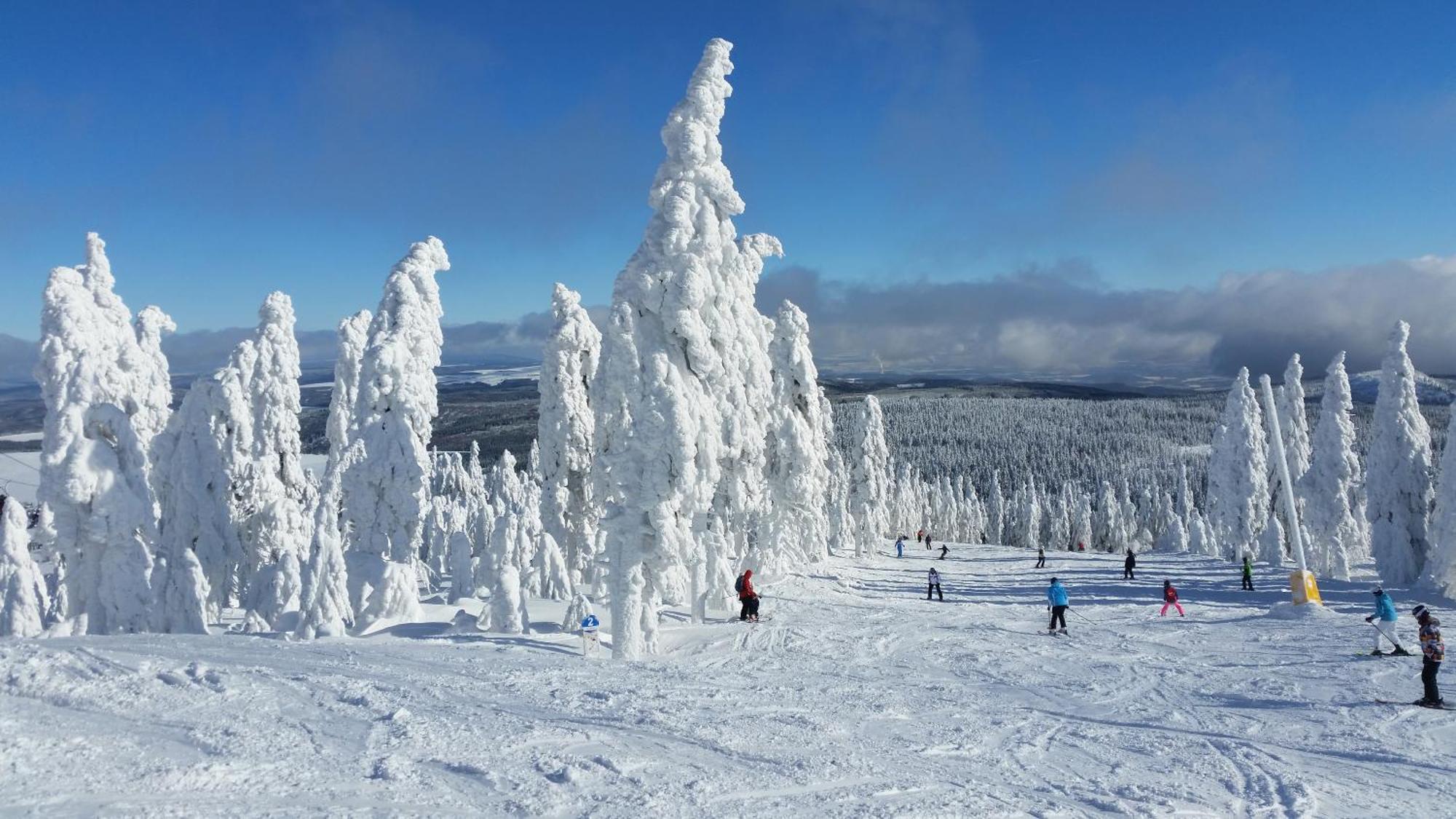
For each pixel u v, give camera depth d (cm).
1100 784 978
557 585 3078
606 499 2325
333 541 2130
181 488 2800
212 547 2820
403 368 2644
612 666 1697
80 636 1942
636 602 1961
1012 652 2031
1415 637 2058
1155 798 923
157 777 741
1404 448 3784
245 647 1661
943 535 11881
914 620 2578
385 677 1337
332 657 1552
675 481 1973
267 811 688
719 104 2336
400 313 2678
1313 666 1741
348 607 2156
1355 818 884
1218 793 953
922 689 1566
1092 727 1288
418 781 798
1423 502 3756
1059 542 11181
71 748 798
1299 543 2684
